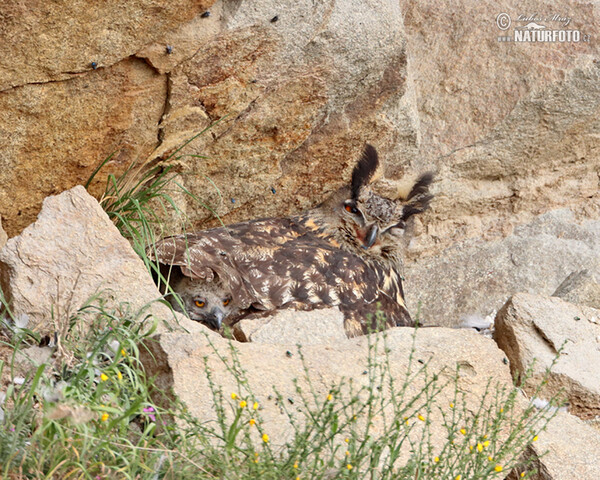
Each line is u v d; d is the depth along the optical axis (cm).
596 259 1639
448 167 1570
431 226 1627
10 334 1005
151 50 1127
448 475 838
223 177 1327
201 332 966
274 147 1332
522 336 1212
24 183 1163
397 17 1330
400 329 1090
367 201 1462
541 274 1619
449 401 1002
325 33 1249
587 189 1678
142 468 776
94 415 755
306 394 957
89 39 1066
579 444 1023
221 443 872
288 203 1459
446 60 1577
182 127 1224
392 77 1376
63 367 930
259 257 1267
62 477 735
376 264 1460
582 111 1568
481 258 1625
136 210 1233
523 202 1658
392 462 811
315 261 1310
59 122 1127
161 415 890
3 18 999
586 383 1159
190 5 1105
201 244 1223
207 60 1178
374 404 939
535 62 1547
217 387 928
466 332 1103
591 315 1255
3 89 1058
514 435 888
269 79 1247
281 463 811
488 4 1592
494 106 1552
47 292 1026
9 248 1022
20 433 793
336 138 1404
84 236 1056
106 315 960
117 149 1206
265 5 1180
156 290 1069
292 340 1103
